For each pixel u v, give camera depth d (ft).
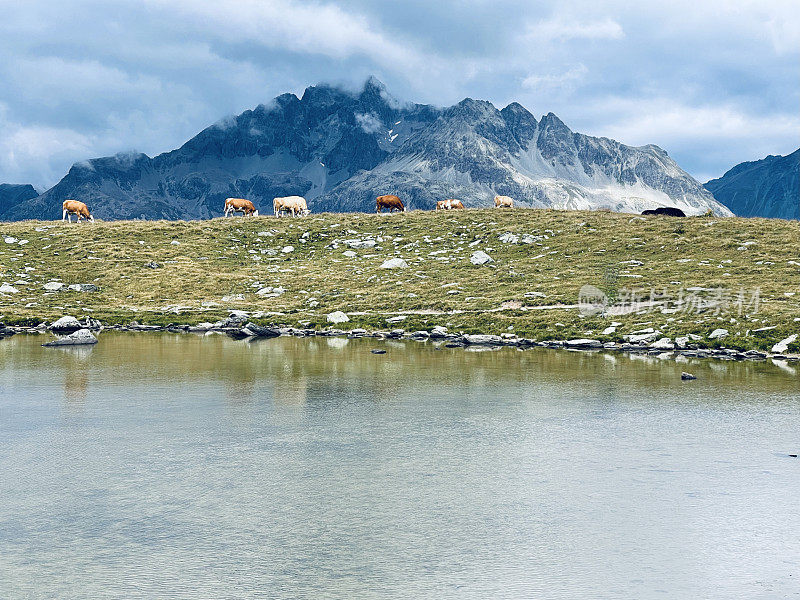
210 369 79.05
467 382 70.13
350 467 39.04
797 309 108.06
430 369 79.71
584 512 31.68
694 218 203.41
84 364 82.99
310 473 37.86
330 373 76.33
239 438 45.78
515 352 98.32
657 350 98.68
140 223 240.12
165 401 58.95
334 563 26.32
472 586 24.43
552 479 36.70
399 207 283.38
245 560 26.61
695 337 102.01
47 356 91.09
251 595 23.73
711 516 31.14
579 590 24.11
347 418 52.21
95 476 37.17
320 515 31.40
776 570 25.70
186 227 232.32
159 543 28.25
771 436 46.11
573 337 110.01
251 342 112.06
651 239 180.96
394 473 37.88
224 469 38.55
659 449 42.86
